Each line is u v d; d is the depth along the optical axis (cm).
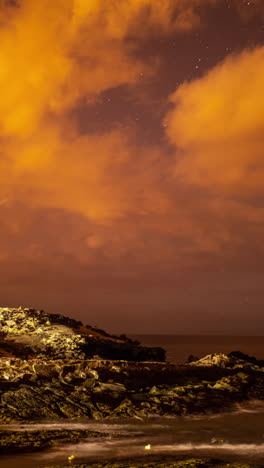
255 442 1479
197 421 1756
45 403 1786
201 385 2192
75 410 1764
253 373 2517
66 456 1280
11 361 2217
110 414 1777
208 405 1955
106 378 2081
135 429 1608
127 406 1852
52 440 1412
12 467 1180
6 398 1780
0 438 1399
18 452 1302
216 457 1313
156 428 1630
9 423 1612
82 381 2025
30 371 2038
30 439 1403
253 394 2195
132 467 1144
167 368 2334
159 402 1919
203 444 1448
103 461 1234
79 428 1598
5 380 1925
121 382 2083
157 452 1341
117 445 1405
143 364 2339
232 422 1755
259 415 1878
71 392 1908
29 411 1717
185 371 2373
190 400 1981
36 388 1886
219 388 2186
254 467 1166
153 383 2161
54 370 2073
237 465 1179
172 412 1841
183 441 1476
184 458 1284
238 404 2047
